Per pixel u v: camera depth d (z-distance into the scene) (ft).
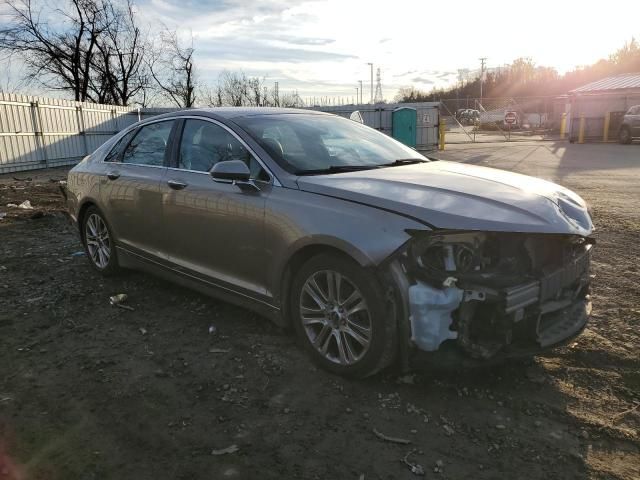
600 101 98.07
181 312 14.55
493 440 9.04
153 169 14.99
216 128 13.53
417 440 9.05
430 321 9.40
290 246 11.02
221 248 12.75
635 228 24.31
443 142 85.35
